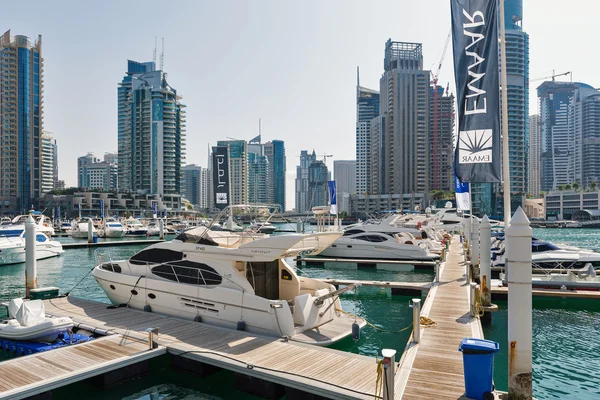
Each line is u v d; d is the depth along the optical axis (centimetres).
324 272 2891
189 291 1319
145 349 1045
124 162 18450
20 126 15662
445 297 1670
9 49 15488
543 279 1986
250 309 1184
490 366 738
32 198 15750
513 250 720
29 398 832
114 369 957
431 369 894
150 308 1423
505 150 1333
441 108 18038
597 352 1257
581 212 13150
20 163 15625
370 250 3341
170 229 8250
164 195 16375
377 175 19638
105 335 1197
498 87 1260
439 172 17800
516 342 716
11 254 3216
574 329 1485
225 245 1397
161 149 16438
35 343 1177
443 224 5931
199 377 1029
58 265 3244
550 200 14425
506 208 1313
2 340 1217
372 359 966
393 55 19338
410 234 3588
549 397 961
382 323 1603
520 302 713
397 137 18000
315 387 816
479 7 1280
